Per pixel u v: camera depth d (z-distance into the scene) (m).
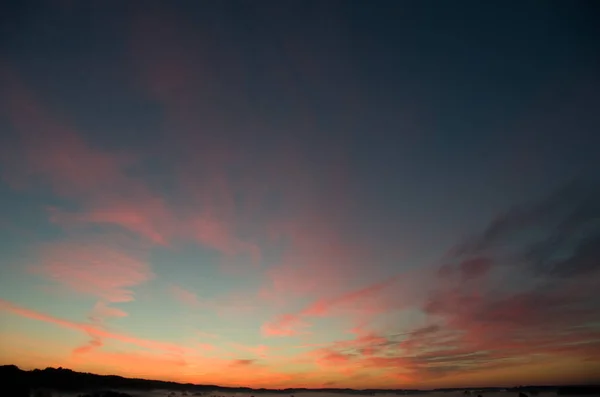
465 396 96.75
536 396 74.44
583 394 58.72
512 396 83.44
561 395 64.62
